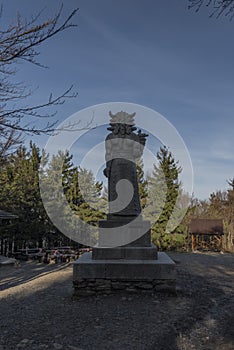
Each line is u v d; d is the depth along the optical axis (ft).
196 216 89.97
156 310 17.47
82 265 20.80
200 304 18.94
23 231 61.31
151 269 20.80
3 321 16.26
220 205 98.84
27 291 24.39
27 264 46.65
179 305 18.54
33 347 12.71
